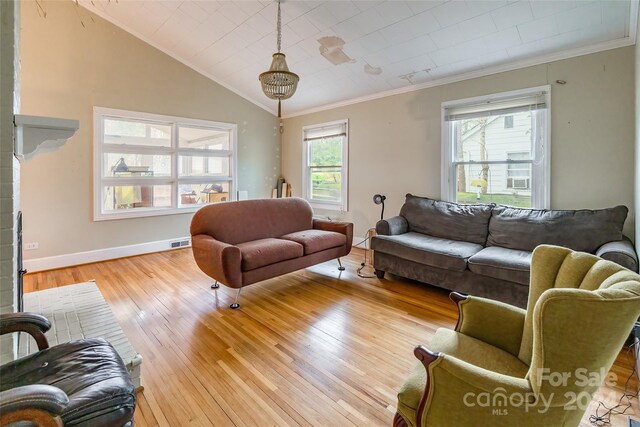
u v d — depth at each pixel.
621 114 2.83
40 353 1.30
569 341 0.96
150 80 4.53
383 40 3.43
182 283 3.46
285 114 6.07
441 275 3.09
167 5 3.68
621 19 2.59
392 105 4.50
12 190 1.52
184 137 4.98
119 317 2.65
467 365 1.05
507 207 3.34
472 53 3.34
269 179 6.08
